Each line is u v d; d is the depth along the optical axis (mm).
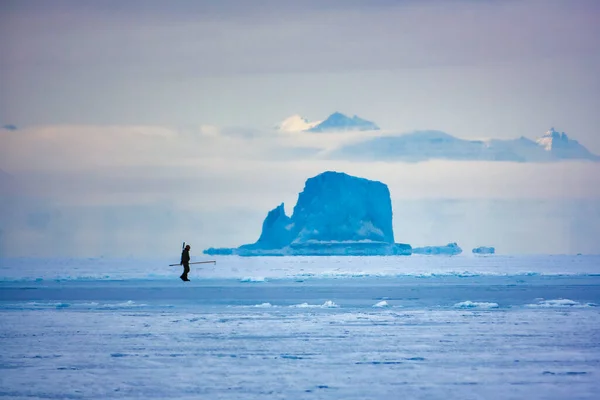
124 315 156375
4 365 95125
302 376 87312
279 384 83125
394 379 85438
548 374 87938
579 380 84562
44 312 164250
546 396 77250
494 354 101500
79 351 105875
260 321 142750
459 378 85875
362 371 90062
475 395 77625
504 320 142000
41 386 82875
